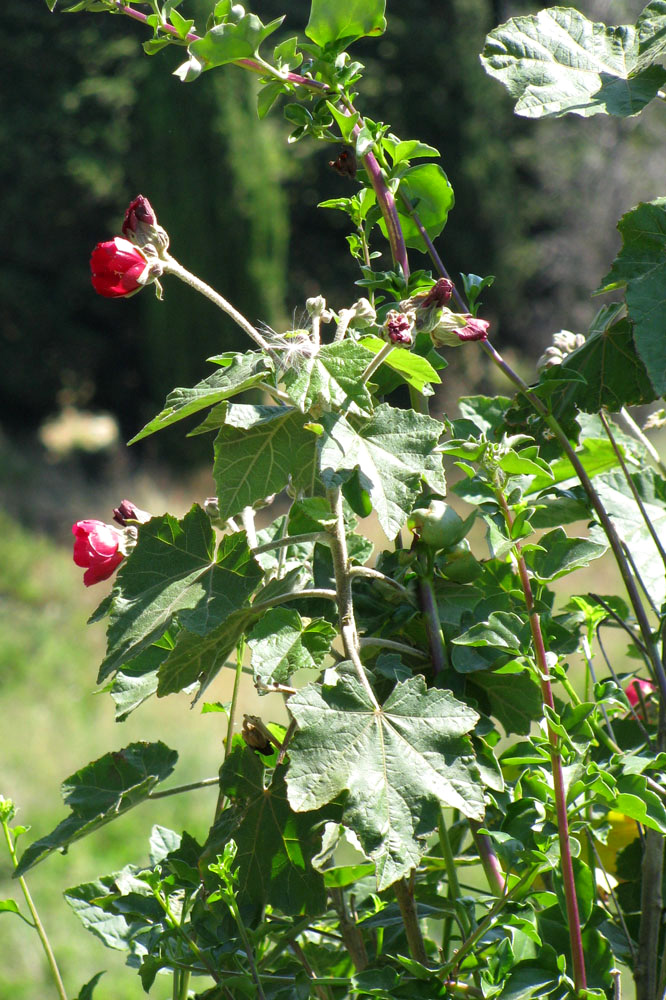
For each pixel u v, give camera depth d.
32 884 4.22
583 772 1.36
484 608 1.41
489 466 1.38
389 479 1.36
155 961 1.43
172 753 1.45
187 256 12.86
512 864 1.38
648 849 1.43
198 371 13.25
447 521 1.43
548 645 1.44
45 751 5.73
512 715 1.44
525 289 15.04
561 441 1.48
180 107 12.49
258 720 1.44
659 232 1.42
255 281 12.99
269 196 12.91
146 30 14.04
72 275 14.09
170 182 12.71
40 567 8.91
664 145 14.79
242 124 12.63
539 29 1.42
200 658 1.41
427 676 1.46
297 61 1.46
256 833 1.42
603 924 1.47
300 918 1.45
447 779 1.34
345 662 1.37
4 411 14.63
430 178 1.53
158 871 1.44
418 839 1.33
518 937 1.39
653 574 1.56
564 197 14.94
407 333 1.36
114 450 13.46
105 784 1.45
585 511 1.53
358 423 1.37
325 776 1.34
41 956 3.71
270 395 1.40
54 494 11.41
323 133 1.50
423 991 1.37
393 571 1.47
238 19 1.43
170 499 12.25
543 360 1.51
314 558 1.47
